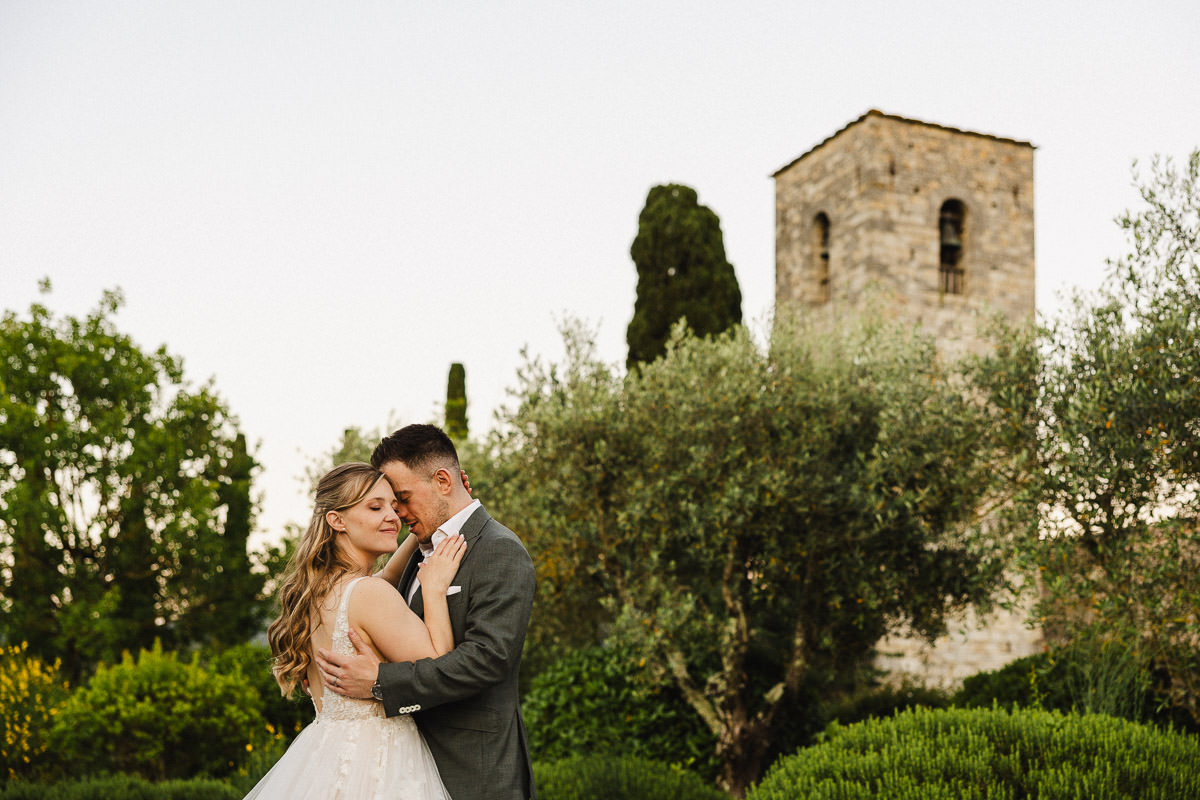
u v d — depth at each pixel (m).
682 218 21.83
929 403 10.70
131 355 18.73
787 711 12.54
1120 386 8.41
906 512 10.56
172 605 18.25
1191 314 8.46
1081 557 8.81
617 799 8.51
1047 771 5.78
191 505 17.42
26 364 18.06
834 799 5.97
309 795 3.48
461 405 24.39
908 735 6.67
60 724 11.15
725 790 11.25
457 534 3.74
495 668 3.40
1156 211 8.92
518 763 3.64
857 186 24.84
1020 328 10.38
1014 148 26.00
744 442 10.77
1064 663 9.48
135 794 9.22
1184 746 6.23
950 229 25.23
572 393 11.62
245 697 12.30
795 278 27.33
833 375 11.23
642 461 11.16
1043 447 9.26
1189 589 8.02
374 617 3.51
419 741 3.61
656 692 11.48
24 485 16.42
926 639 12.05
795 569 10.95
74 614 16.14
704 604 12.10
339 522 3.74
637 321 21.83
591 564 11.80
